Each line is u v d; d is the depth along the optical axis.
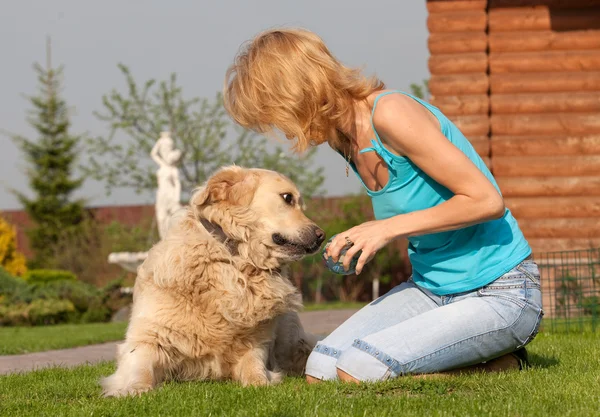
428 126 3.85
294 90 3.88
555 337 6.76
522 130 9.99
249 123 4.13
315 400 3.36
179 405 3.38
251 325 4.41
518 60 10.03
